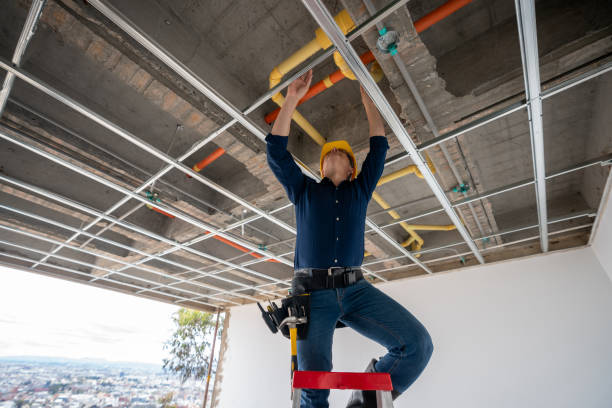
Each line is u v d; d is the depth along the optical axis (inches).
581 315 157.1
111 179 126.4
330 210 42.5
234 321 306.8
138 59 87.7
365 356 207.8
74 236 167.9
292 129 130.1
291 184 44.6
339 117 127.2
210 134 104.3
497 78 87.2
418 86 86.0
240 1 100.2
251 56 114.3
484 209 139.7
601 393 140.9
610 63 76.1
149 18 95.5
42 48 106.8
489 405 160.9
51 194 132.2
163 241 171.5
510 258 185.9
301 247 41.6
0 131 106.1
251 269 215.0
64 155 116.6
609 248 145.0
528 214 175.9
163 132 138.8
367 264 199.9
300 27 106.2
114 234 195.0
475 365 172.6
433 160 113.2
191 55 105.4
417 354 34.1
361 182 45.9
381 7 67.7
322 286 37.4
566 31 80.5
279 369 254.4
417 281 212.8
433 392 176.7
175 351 449.4
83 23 77.5
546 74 82.2
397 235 198.2
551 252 175.8
